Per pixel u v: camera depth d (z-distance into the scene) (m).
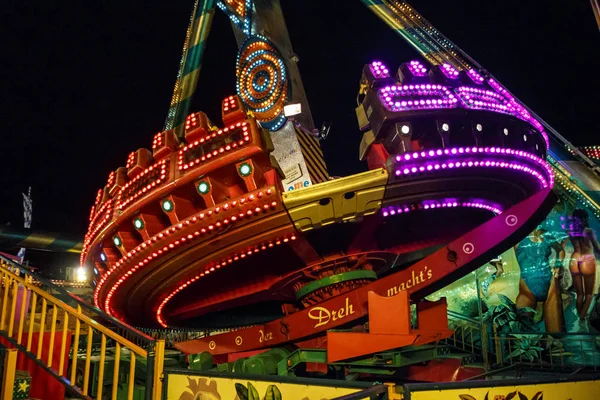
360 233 11.12
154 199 10.53
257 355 11.06
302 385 5.48
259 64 14.36
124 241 11.66
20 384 6.90
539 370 15.32
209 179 9.99
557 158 18.09
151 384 6.71
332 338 9.65
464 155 9.76
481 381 4.97
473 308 19.94
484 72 16.81
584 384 5.70
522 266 18.94
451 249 10.02
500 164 10.25
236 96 10.09
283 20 14.62
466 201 10.91
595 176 17.56
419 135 10.00
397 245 12.58
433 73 10.62
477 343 18.73
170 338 23.44
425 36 17.84
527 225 10.15
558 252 18.12
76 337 7.50
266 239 10.23
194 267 11.20
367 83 10.33
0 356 7.13
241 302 13.32
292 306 11.96
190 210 10.67
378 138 10.08
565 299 17.64
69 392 9.52
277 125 13.54
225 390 6.11
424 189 10.01
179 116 19.22
